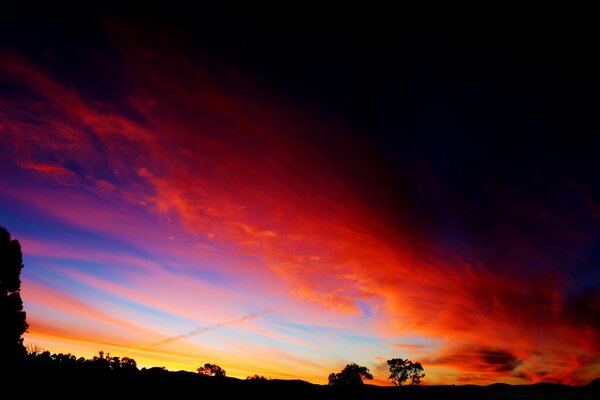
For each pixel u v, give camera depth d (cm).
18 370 3272
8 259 3338
